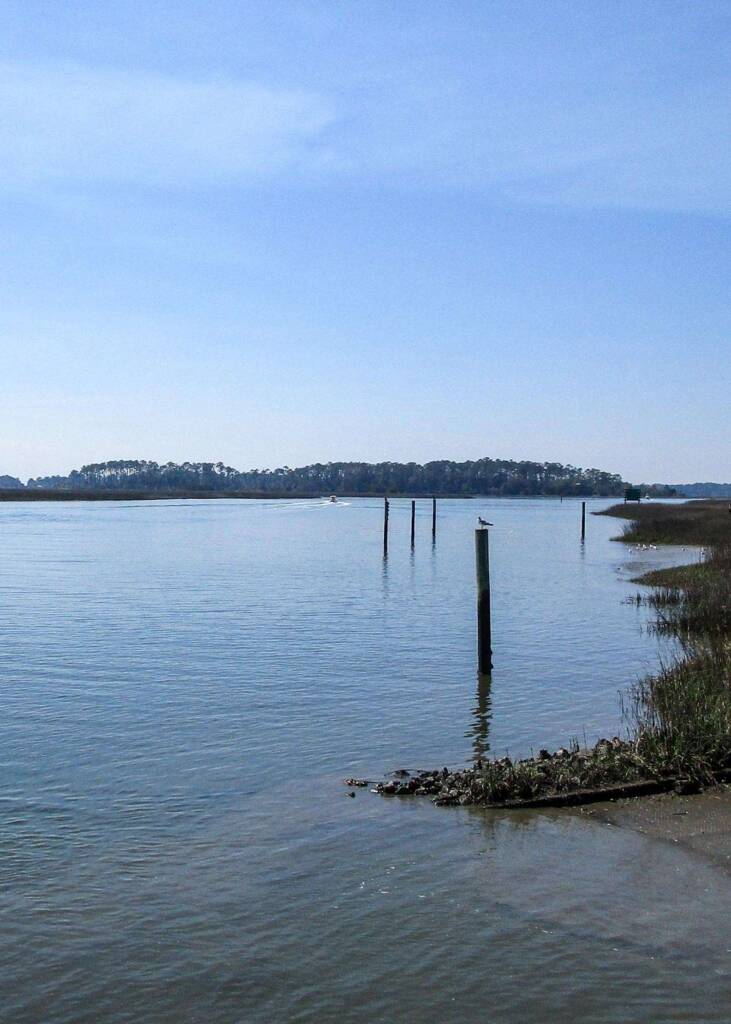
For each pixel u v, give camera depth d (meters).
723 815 11.70
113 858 10.87
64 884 10.19
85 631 27.55
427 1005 7.86
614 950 8.58
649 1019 7.58
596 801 12.37
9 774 14.00
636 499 156.62
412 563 53.16
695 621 27.25
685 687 16.00
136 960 8.66
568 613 31.95
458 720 17.30
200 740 15.88
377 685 20.25
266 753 15.12
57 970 8.51
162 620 29.86
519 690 19.81
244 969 8.48
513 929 9.01
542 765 13.25
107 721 17.09
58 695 19.19
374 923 9.21
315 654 23.95
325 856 10.83
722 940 8.70
